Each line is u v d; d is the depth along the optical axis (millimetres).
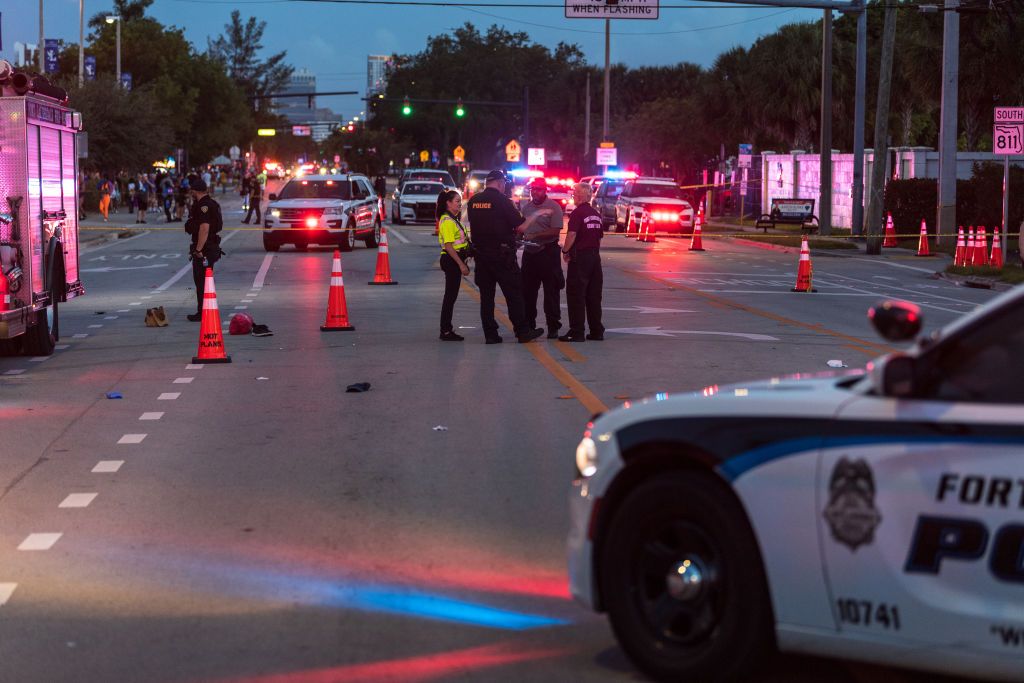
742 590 8875
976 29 87625
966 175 81812
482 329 33031
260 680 9703
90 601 11648
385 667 9977
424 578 12320
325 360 27359
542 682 9648
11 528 14180
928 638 8164
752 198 113438
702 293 43781
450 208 30297
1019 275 50469
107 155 120688
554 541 13609
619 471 9508
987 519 7938
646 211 81625
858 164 78188
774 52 122750
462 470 16938
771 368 25812
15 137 25875
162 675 9812
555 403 21969
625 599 9523
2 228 26141
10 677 9766
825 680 9461
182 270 54750
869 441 8367
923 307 40344
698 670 9094
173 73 193500
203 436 19250
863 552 8352
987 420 8016
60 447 18500
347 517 14609
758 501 8727
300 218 64312
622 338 31047
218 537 13789
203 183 34594
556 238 30625
